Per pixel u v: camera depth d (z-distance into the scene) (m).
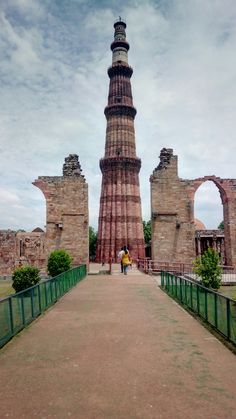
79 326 13.12
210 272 23.81
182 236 34.84
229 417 6.40
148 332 12.22
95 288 23.50
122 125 61.06
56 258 28.14
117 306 16.98
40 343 11.05
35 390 7.57
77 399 7.12
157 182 35.50
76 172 35.69
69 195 35.34
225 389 7.59
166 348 10.45
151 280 28.17
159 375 8.37
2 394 7.40
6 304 11.23
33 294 14.43
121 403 6.94
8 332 11.32
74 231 34.84
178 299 18.62
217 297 12.20
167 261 34.44
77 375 8.39
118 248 57.34
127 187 59.25
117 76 63.06
